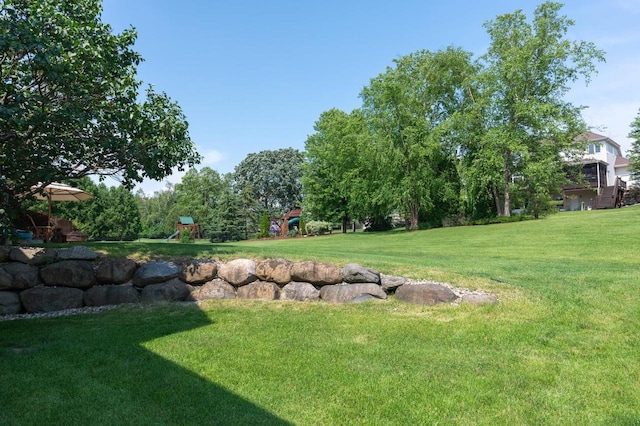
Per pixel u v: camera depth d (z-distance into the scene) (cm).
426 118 3012
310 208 4119
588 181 4106
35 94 610
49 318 623
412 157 2778
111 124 684
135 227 4828
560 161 2858
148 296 698
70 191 1417
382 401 348
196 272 728
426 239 2073
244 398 354
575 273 738
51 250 732
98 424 312
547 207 2775
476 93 3006
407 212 2953
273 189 6612
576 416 321
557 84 2733
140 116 683
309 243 2302
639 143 3928
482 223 2708
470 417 323
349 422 317
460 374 394
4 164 677
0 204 724
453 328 516
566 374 389
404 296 648
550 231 1827
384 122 2798
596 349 439
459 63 2998
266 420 318
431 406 339
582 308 548
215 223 4275
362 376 394
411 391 363
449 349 455
